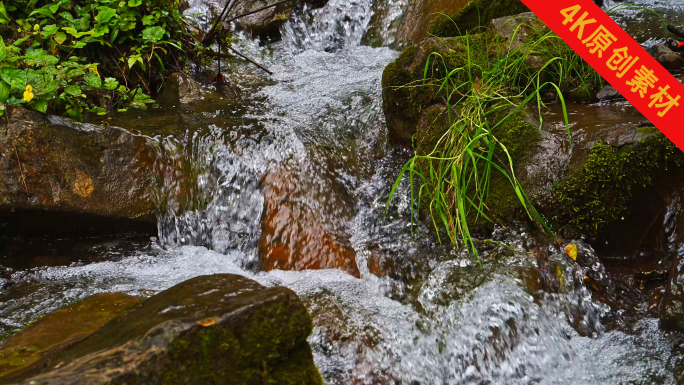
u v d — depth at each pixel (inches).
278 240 130.8
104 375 53.6
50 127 129.3
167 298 68.5
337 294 113.4
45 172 128.0
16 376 61.3
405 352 98.7
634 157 115.1
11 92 136.6
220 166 142.8
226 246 134.8
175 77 180.2
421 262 122.8
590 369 95.8
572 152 122.3
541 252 115.6
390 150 157.2
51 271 122.1
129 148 137.2
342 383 91.9
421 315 107.7
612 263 120.3
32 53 143.0
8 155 124.6
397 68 151.7
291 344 64.5
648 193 116.8
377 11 239.9
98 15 171.8
